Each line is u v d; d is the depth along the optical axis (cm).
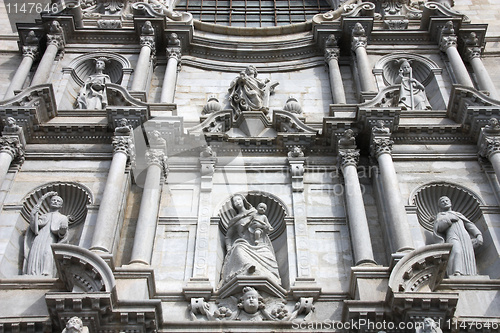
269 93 1877
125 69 1925
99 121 1705
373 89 1788
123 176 1504
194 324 1199
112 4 2214
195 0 2452
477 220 1501
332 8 2378
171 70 1900
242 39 2111
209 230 1459
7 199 1492
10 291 1256
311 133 1634
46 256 1362
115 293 1149
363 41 1952
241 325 1205
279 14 2402
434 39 2042
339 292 1299
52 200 1482
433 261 1216
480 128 1623
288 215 1493
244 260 1351
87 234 1418
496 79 1966
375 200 1530
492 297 1256
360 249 1359
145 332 1153
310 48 2022
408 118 1723
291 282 1351
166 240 1445
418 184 1555
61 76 1897
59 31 1977
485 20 2292
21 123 1605
